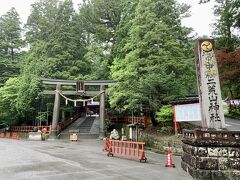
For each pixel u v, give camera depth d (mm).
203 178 10320
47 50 39844
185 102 19219
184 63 23047
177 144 18625
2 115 41562
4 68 49906
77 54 40938
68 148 22641
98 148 22531
